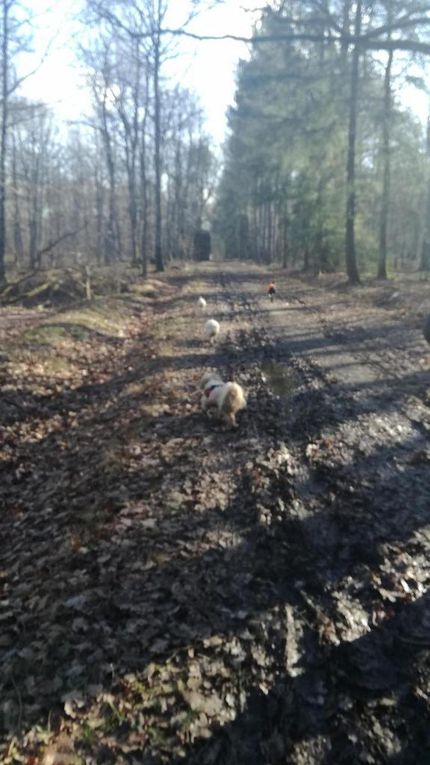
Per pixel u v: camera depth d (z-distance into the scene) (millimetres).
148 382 9898
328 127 20125
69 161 55500
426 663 3525
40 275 20703
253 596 4215
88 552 4883
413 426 7539
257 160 30609
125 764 2945
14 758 3012
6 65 19172
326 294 22672
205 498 5703
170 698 3324
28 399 9086
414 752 2947
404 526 5098
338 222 28328
